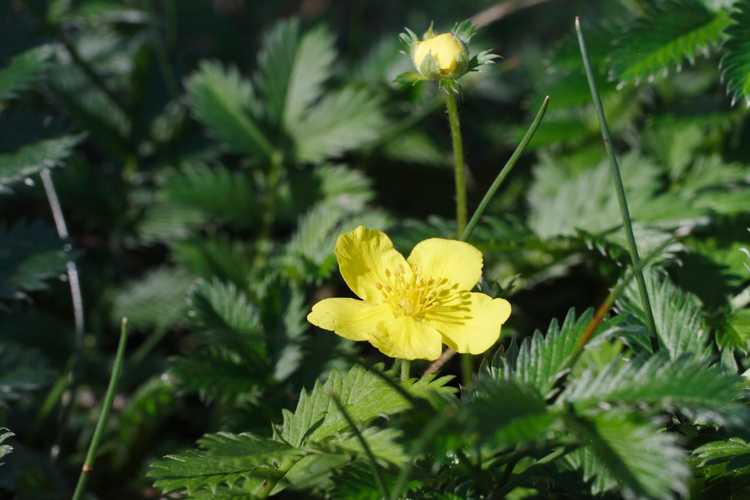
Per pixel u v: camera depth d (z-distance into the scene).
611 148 0.21
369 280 0.22
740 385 0.19
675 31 0.24
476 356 0.24
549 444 0.20
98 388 0.26
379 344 0.21
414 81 0.22
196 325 0.23
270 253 0.27
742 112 0.26
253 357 0.23
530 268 0.26
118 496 0.25
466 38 0.22
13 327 0.26
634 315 0.22
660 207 0.24
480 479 0.20
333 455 0.20
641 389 0.19
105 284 0.27
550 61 0.25
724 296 0.24
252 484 0.21
